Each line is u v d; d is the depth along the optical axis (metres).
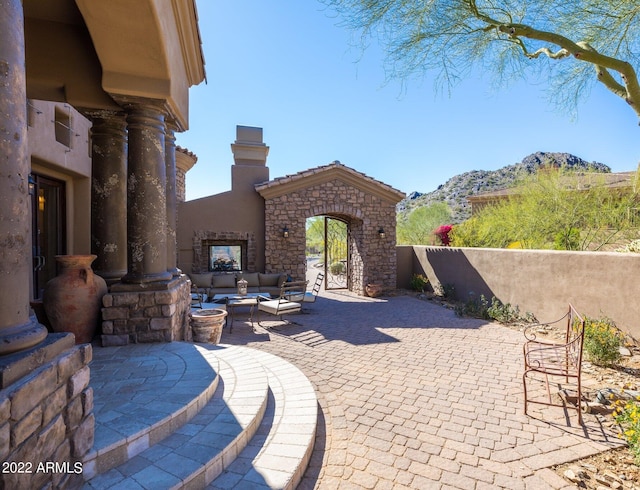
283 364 5.10
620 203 9.49
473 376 5.04
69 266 4.20
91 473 2.24
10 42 1.67
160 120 4.68
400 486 2.71
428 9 5.46
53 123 6.45
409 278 14.44
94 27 3.59
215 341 5.79
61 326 4.10
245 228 12.06
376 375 5.09
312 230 30.80
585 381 4.73
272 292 11.07
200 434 2.81
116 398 3.08
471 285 10.65
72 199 7.89
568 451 3.19
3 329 1.66
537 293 8.12
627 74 4.95
